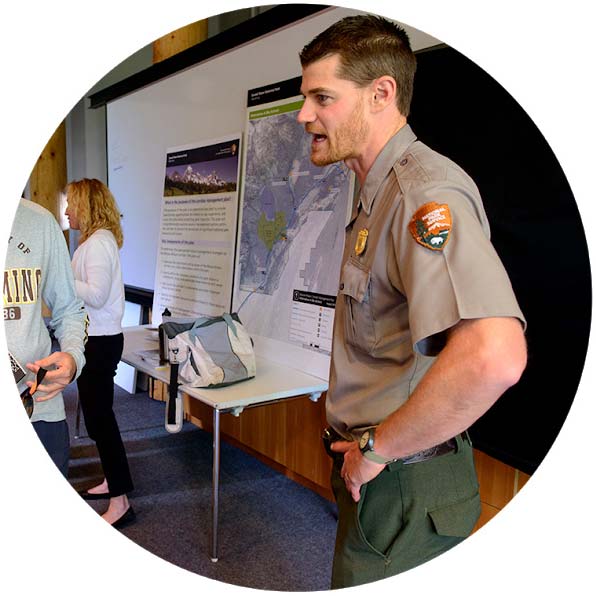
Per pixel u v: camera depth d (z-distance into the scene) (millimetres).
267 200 2549
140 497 2609
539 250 1568
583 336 1496
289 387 2127
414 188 997
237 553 2162
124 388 4289
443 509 1098
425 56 1822
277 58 2529
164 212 3430
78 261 2248
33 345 1284
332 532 2328
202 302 3014
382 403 1085
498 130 1631
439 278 905
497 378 840
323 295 2244
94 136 4922
